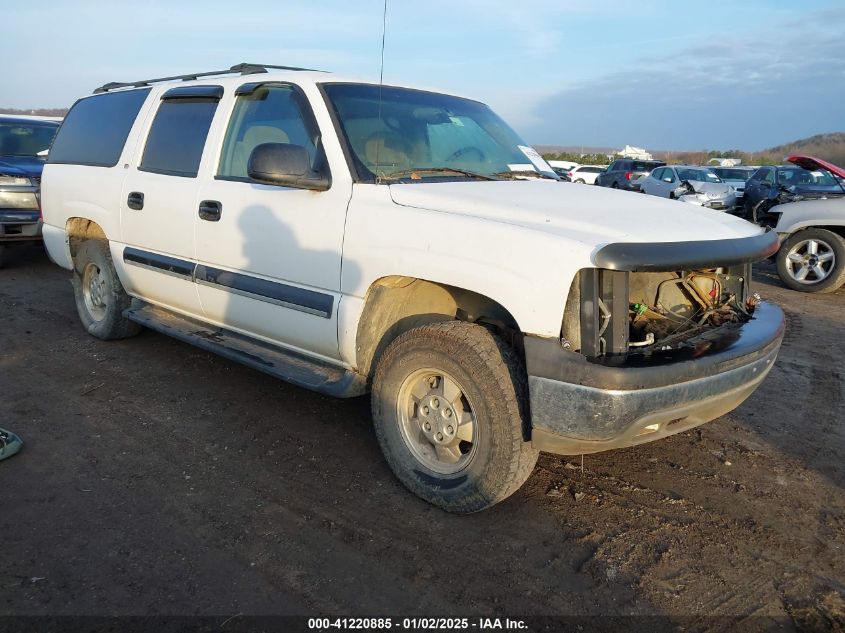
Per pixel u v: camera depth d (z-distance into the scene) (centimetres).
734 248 305
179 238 450
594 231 286
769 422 452
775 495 357
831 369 567
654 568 294
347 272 348
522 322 286
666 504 345
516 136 464
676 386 283
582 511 336
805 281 919
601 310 279
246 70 448
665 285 340
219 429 420
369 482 360
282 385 493
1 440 379
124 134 520
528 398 301
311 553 298
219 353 430
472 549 304
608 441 282
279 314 389
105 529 312
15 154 995
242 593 271
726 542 314
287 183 357
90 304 592
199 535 309
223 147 429
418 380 339
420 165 378
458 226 307
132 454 385
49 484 350
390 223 330
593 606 270
